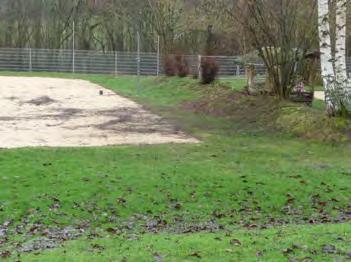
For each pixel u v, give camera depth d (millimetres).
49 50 64562
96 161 19125
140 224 14062
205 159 20047
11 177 16875
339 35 24359
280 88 30703
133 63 64562
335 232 11406
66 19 68000
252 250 10156
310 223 14031
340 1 24594
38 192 15852
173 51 59531
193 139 24469
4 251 11188
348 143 22516
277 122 27078
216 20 38906
